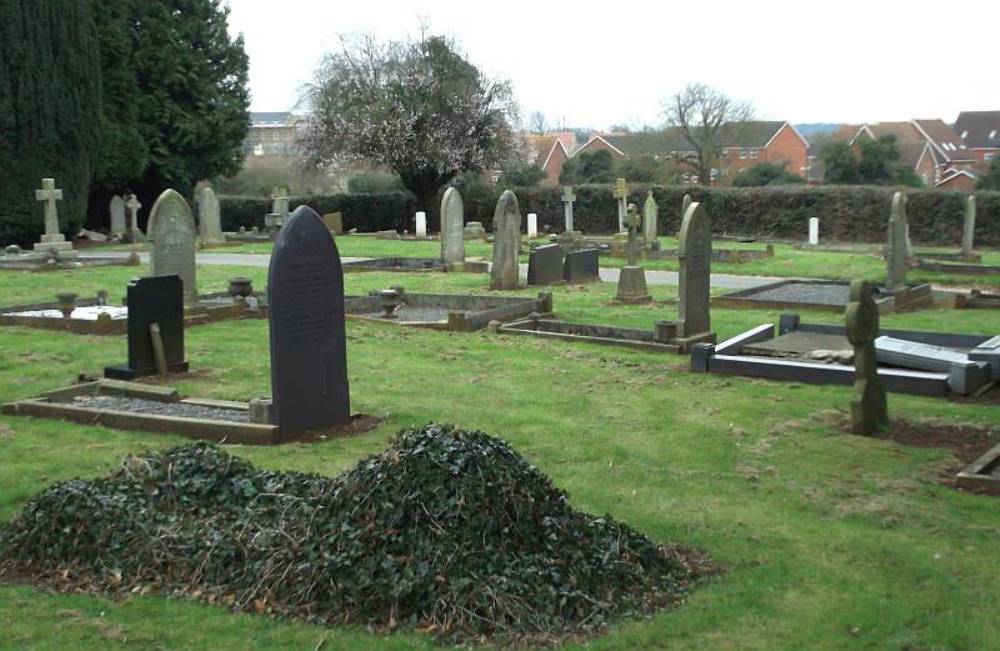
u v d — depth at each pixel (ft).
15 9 118.52
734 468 29.86
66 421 35.17
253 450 31.24
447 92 164.14
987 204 127.24
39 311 60.59
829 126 393.50
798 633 18.51
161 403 37.24
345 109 165.99
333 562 19.31
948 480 28.25
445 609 18.15
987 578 21.02
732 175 195.93
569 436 33.37
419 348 50.11
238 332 53.98
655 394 39.99
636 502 26.37
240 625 18.58
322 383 33.68
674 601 19.79
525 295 72.02
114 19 138.31
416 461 20.24
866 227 138.21
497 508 19.54
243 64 157.28
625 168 184.14
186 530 21.71
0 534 22.67
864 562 22.00
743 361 43.19
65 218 125.59
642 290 69.41
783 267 95.91
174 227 56.95
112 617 18.98
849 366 42.04
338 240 133.90
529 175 184.96
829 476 28.78
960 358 41.37
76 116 124.67
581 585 19.17
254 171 219.00
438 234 155.94
